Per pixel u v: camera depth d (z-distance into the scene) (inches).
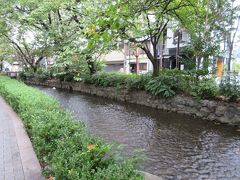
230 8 557.3
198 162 256.7
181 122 416.5
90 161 107.9
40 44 840.3
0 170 152.8
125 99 631.8
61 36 661.9
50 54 856.9
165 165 249.4
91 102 652.7
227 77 402.0
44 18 722.2
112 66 1440.7
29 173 146.0
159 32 553.0
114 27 116.6
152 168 242.7
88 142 128.3
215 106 407.2
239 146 300.0
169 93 487.2
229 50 636.1
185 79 491.5
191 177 224.8
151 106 544.4
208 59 446.0
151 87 522.6
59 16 710.5
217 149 292.2
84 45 588.7
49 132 153.7
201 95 433.1
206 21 477.1
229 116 386.0
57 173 105.7
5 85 487.5
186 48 466.9
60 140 139.7
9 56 1430.9
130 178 92.4
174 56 971.3
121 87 642.8
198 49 437.7
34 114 208.2
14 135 225.3
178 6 443.8
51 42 711.1
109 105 601.0
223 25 563.2
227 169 239.9
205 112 424.8
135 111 518.3
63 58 631.2
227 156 271.0
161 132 364.2
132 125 407.5
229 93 390.3
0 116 311.9
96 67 843.4
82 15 633.0
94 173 98.8
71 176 98.1
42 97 297.4
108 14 121.0
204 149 293.1
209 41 439.8
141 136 345.7
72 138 137.9
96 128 391.5
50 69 1050.7
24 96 307.6
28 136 217.9
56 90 928.9
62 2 619.2
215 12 531.2
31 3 697.0
